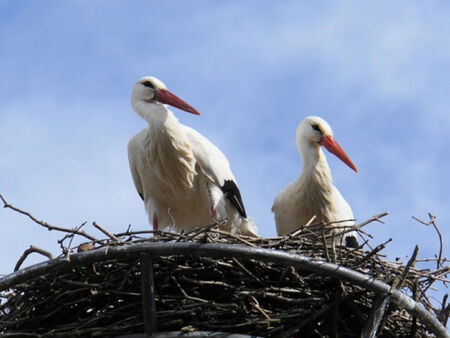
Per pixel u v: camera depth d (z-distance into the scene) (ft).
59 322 27.12
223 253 24.85
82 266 26.09
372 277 25.88
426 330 29.25
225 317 26.30
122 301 26.76
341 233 28.07
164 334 25.11
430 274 28.19
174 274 26.37
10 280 25.32
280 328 26.37
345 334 27.43
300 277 26.45
